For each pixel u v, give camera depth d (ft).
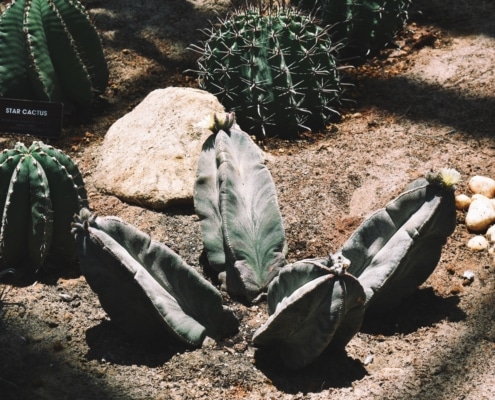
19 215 6.38
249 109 7.73
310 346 5.72
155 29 9.01
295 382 5.82
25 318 6.12
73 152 7.64
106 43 8.82
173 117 7.40
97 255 5.78
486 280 6.47
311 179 7.25
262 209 6.34
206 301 6.01
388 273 5.97
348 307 5.63
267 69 7.68
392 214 6.01
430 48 8.74
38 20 7.63
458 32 8.91
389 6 8.57
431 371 5.85
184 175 7.11
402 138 7.67
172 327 5.91
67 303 6.28
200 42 8.61
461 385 5.77
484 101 8.01
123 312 5.96
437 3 9.34
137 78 8.45
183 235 6.83
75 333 6.07
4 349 5.90
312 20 7.90
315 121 7.89
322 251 6.73
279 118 7.75
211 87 7.88
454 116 7.89
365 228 6.04
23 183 6.34
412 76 8.38
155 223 6.92
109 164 7.34
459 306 6.29
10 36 7.65
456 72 8.36
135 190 7.07
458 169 7.34
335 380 5.83
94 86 8.10
